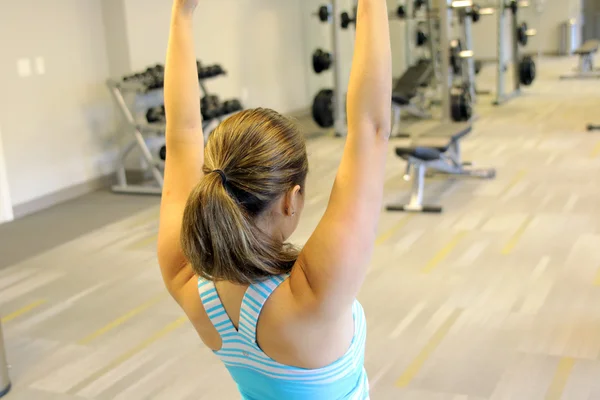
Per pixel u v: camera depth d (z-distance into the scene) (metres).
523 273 3.33
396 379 2.49
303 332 0.86
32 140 5.02
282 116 0.91
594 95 7.96
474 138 6.26
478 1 10.84
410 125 7.14
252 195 0.85
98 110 5.50
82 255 4.04
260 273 0.86
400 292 3.21
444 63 6.15
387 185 4.97
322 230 0.85
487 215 4.20
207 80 6.47
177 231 1.01
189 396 2.49
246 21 6.94
